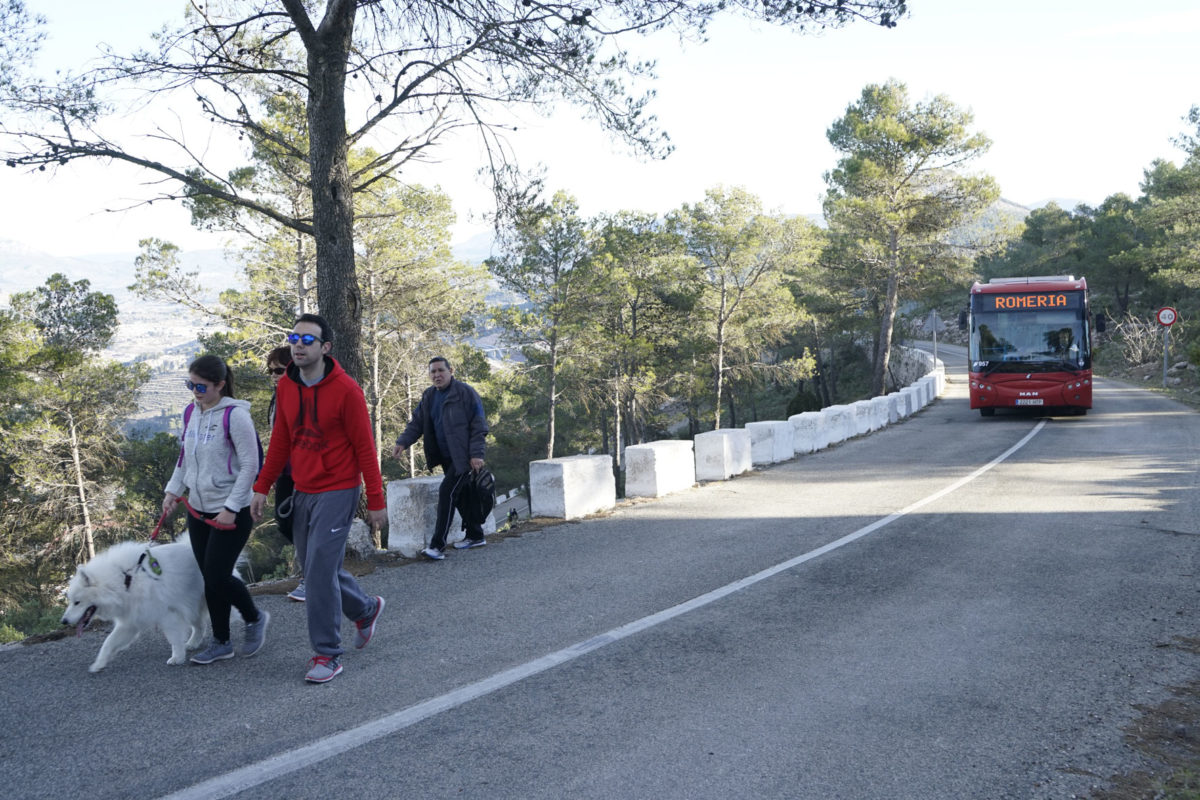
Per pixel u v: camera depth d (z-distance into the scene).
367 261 22.25
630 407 36.81
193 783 3.26
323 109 8.20
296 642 5.11
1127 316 54.56
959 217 33.16
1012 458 15.05
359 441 4.46
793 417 16.86
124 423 28.61
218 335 21.16
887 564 7.26
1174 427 19.39
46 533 28.56
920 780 3.37
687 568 7.14
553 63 8.55
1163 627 5.47
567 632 5.32
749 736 3.75
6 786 3.25
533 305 29.44
